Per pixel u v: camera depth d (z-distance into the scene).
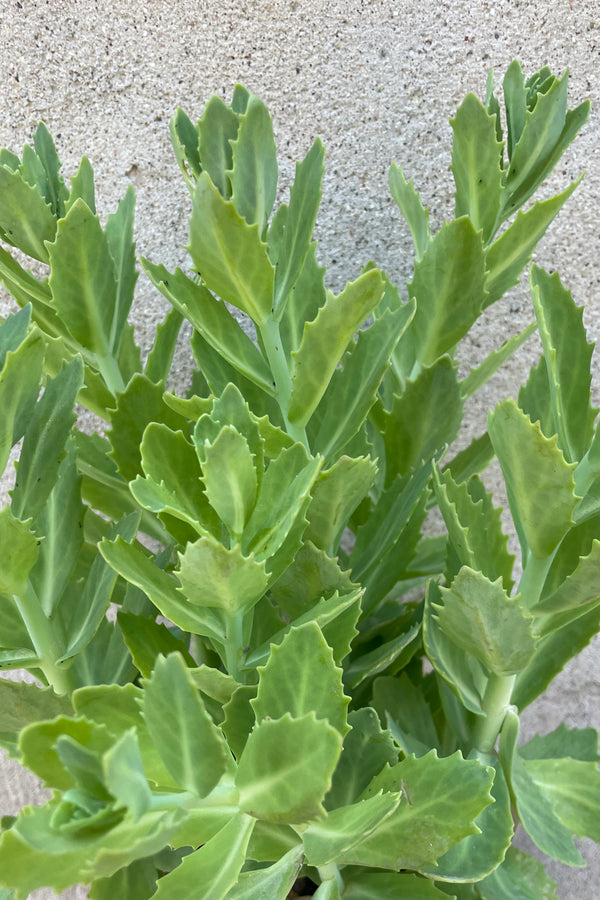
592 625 0.61
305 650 0.51
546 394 0.60
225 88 0.67
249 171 0.55
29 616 0.55
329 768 0.47
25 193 0.57
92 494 0.63
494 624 0.54
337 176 0.69
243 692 0.54
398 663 0.63
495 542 0.60
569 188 0.58
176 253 0.70
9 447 0.52
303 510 0.52
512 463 0.53
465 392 0.65
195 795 0.49
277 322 0.57
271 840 0.56
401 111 0.68
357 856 0.55
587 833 0.61
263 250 0.53
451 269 0.58
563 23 0.66
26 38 0.66
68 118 0.68
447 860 0.56
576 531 0.58
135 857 0.47
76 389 0.55
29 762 0.46
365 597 0.61
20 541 0.53
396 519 0.60
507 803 0.57
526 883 0.60
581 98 0.67
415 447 0.63
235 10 0.66
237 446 0.50
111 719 0.52
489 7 0.66
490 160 0.58
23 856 0.45
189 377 0.73
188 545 0.49
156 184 0.69
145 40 0.67
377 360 0.58
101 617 0.55
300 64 0.67
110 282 0.58
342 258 0.70
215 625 0.54
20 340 0.52
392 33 0.66
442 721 0.66
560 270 0.70
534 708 0.76
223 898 0.52
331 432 0.58
